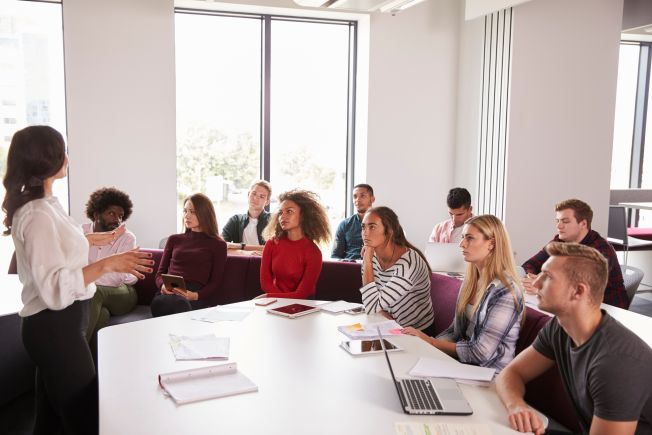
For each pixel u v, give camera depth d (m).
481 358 2.59
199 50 6.02
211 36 6.04
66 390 2.33
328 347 2.59
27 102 5.46
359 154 6.39
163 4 5.50
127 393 2.07
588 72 5.90
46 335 2.28
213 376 2.20
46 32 5.43
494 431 1.81
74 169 5.45
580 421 1.99
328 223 3.89
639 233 6.76
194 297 4.05
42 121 5.51
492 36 5.89
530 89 5.74
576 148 5.96
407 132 6.28
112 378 2.21
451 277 3.74
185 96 6.04
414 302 3.37
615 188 7.50
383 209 3.44
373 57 6.10
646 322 2.94
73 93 5.38
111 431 1.78
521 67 5.68
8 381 3.56
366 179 6.22
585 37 5.85
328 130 6.48
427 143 6.35
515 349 2.76
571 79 5.86
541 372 2.15
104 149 5.50
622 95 7.48
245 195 6.32
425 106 6.30
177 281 3.79
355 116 6.48
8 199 2.24
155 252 4.60
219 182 6.23
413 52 6.20
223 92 6.13
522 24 5.65
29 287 2.28
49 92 5.49
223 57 6.09
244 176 6.30
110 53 5.43
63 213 2.33
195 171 6.16
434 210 6.46
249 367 2.33
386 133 6.21
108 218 4.22
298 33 6.26
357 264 4.45
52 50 5.46
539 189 5.89
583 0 5.80
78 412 2.37
